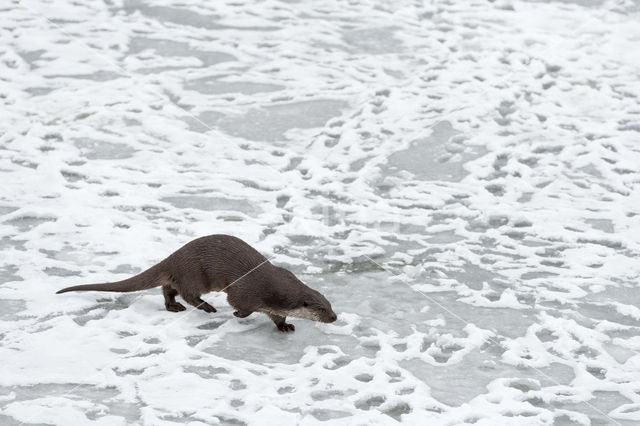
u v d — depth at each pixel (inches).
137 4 1093.1
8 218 633.6
